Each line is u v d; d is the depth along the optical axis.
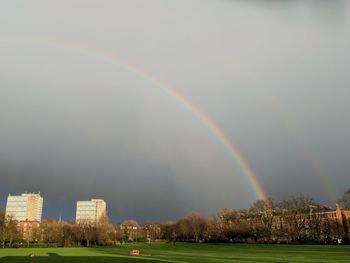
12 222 184.62
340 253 80.94
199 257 76.50
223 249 117.19
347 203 143.12
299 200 168.50
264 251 97.00
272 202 176.75
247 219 194.12
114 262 65.19
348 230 171.38
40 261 70.38
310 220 165.12
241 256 77.19
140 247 160.25
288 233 166.12
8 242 187.00
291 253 84.44
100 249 141.62
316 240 156.12
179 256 82.00
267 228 174.00
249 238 184.50
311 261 59.41
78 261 69.38
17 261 70.75
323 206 184.62
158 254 94.00
